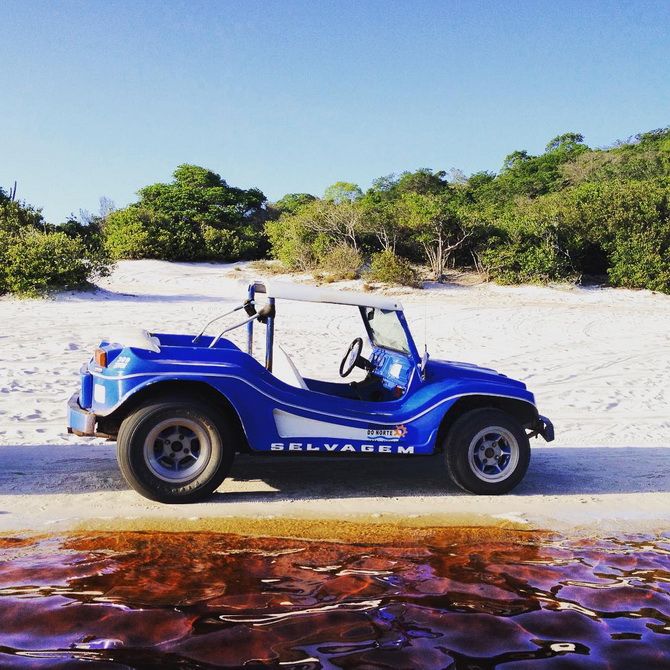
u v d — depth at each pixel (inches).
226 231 1774.1
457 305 1001.5
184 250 1689.2
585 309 983.0
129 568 177.0
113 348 237.1
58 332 619.5
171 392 231.9
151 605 155.9
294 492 250.4
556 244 1282.0
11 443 298.7
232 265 1670.8
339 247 1357.0
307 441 240.5
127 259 1657.2
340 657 135.9
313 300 251.8
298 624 149.6
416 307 960.9
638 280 1243.2
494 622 153.6
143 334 241.9
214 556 188.1
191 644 138.6
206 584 169.0
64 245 981.2
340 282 1246.9
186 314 797.2
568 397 451.2
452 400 252.4
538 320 843.4
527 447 257.1
